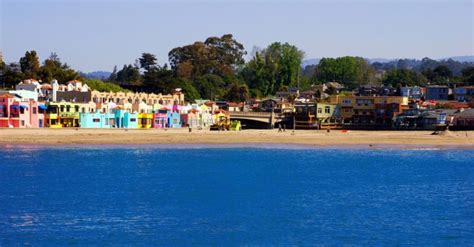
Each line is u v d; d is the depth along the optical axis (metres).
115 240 81.25
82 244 79.31
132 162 155.62
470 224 90.88
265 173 139.88
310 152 187.88
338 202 106.38
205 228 87.69
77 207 99.38
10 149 177.88
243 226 89.12
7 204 101.06
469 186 125.19
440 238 83.38
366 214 97.06
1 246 78.00
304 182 127.88
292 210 99.44
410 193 116.12
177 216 94.44
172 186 120.25
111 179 127.88
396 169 150.62
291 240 82.12
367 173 142.62
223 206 102.00
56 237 82.19
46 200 104.62
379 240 82.31
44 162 152.75
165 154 175.00
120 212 96.38
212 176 133.88
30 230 85.38
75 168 142.75
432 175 140.50
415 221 92.69
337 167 153.00
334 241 81.75
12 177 128.50
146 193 112.31
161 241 81.12
